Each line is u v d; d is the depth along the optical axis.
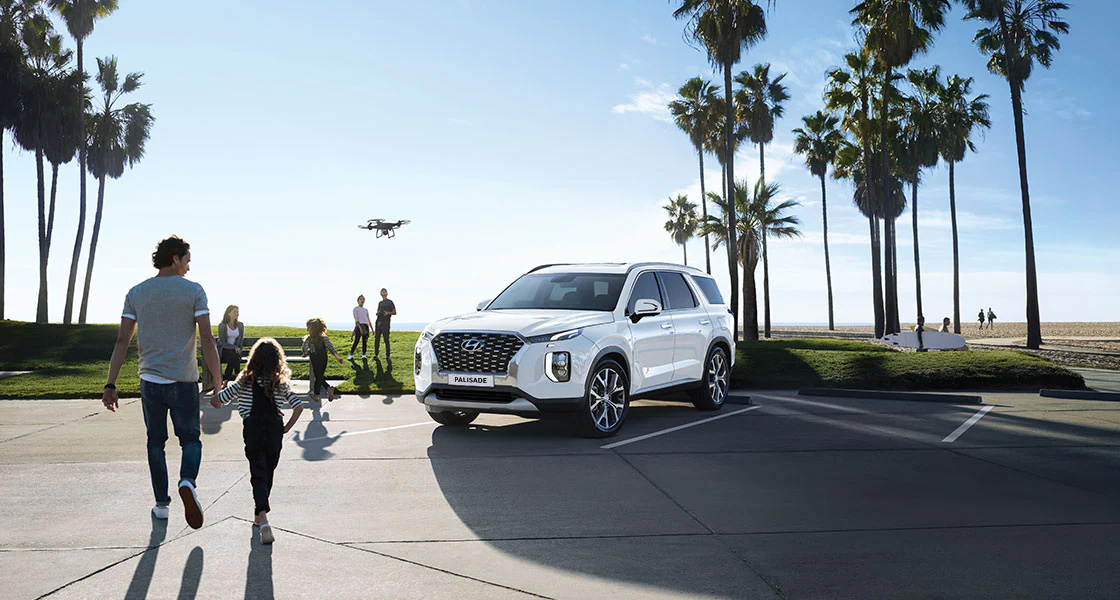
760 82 52.34
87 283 38.56
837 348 25.88
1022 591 3.87
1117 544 4.70
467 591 3.89
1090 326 78.69
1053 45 36.62
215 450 8.05
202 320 5.10
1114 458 7.62
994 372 14.99
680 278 11.21
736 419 10.49
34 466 7.14
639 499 5.90
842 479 6.64
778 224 45.22
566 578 4.09
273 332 27.27
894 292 40.75
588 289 9.98
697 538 4.86
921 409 11.59
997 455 7.79
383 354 21.83
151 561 4.35
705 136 54.62
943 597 3.79
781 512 5.50
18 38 36.72
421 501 5.82
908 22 34.03
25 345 23.97
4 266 36.75
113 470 6.96
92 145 38.78
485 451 7.99
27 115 36.06
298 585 3.96
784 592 3.88
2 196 36.66
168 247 5.21
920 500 5.86
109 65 38.94
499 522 5.23
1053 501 5.82
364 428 9.70
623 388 9.20
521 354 8.33
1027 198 36.34
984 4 36.50
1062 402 12.51
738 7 30.81
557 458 7.61
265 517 4.76
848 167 55.78
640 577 4.11
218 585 3.95
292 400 5.05
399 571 4.20
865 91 40.88
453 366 8.66
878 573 4.16
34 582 3.98
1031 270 36.09
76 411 11.52
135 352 22.80
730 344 11.87
